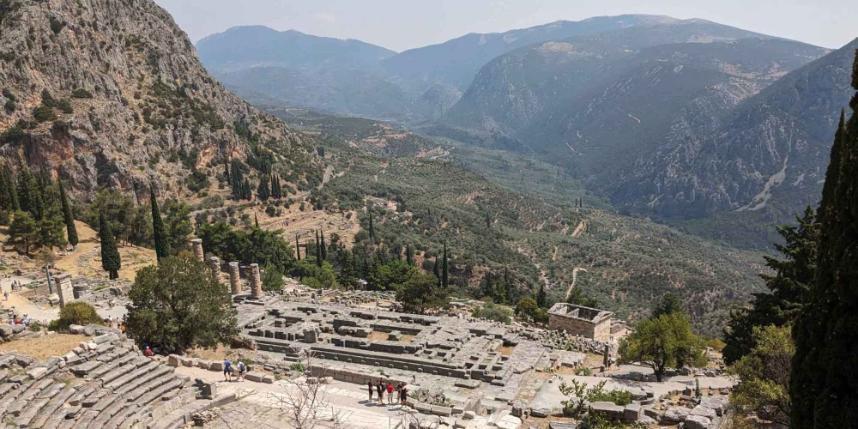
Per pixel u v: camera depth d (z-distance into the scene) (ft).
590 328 189.16
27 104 401.70
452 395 122.01
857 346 54.65
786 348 86.58
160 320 133.39
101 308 196.75
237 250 330.34
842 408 55.11
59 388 88.53
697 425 89.10
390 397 109.70
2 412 78.54
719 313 417.69
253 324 178.09
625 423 94.32
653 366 137.69
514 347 167.22
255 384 115.14
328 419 99.76
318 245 352.28
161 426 89.92
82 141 399.65
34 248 280.51
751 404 88.07
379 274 307.37
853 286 54.49
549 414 102.94
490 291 332.39
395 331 174.09
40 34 434.71
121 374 97.71
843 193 56.85
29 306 203.92
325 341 161.79
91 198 392.06
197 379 108.27
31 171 358.43
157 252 291.79
